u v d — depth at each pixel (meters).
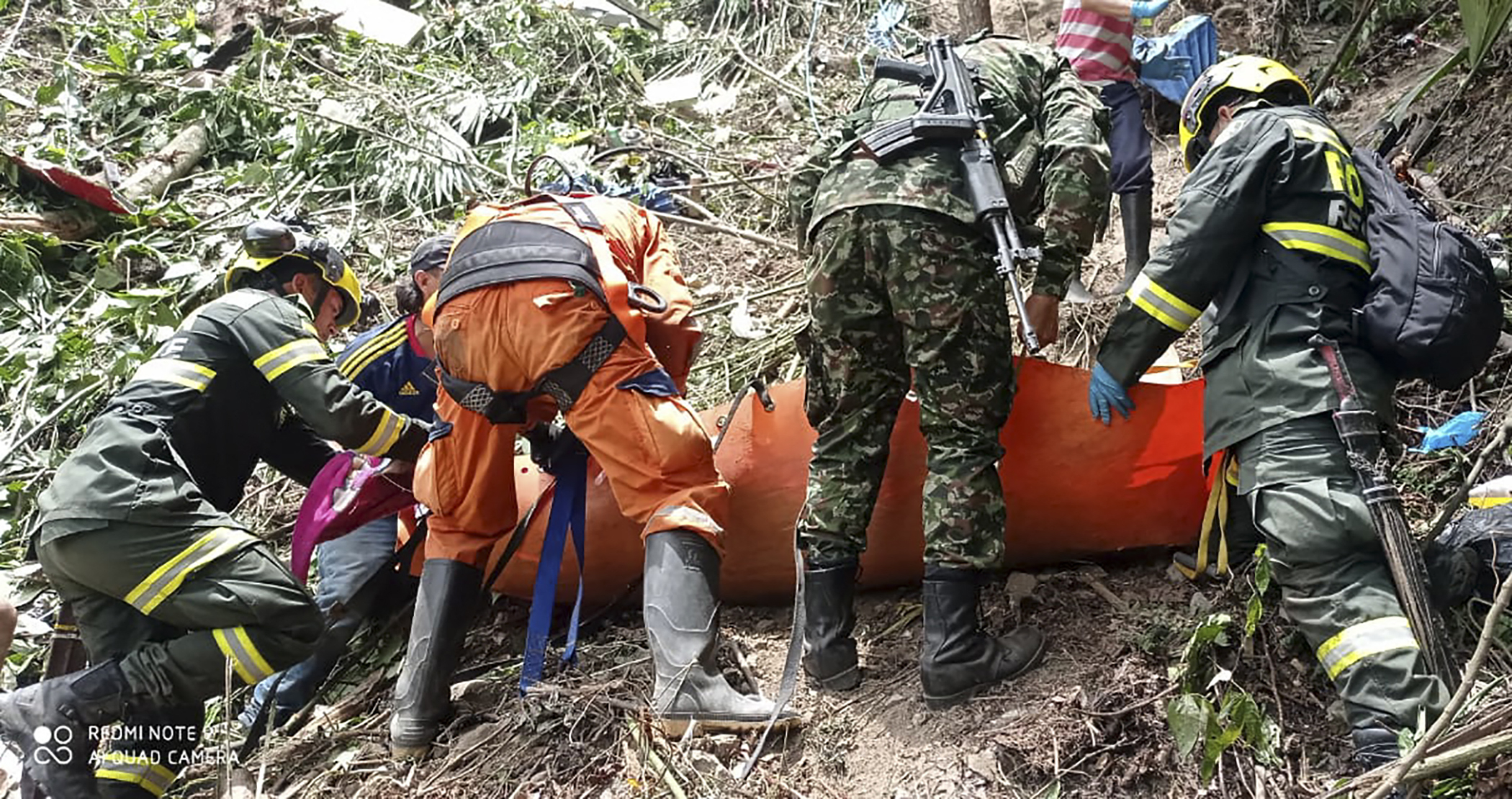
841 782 2.72
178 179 5.96
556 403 2.97
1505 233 3.84
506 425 3.02
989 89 2.84
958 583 2.77
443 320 2.87
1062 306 4.14
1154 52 4.75
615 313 2.85
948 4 7.01
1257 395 2.62
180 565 2.88
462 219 5.56
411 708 3.01
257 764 3.12
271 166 6.02
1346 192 2.65
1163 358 3.21
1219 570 2.82
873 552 3.12
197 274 4.96
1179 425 2.91
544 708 3.03
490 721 3.08
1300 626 2.54
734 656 3.11
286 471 3.52
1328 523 2.47
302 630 2.98
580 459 3.13
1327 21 5.60
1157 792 2.55
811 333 2.88
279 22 7.10
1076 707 2.68
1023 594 3.06
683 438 2.86
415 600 3.35
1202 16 4.95
